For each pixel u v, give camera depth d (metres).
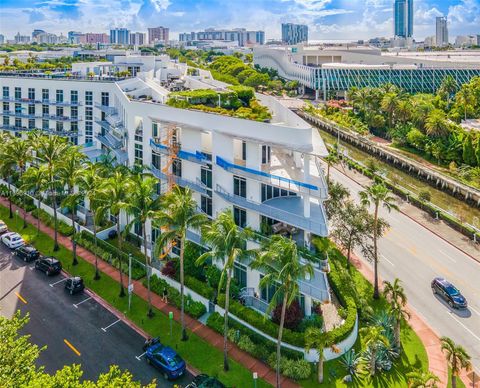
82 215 61.25
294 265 29.33
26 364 24.59
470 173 81.19
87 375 33.31
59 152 56.12
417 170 89.25
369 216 47.09
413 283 47.44
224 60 170.38
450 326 40.28
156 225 41.28
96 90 80.44
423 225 63.16
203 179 46.66
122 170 53.53
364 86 167.25
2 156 62.38
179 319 40.72
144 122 54.22
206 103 58.06
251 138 40.06
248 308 39.03
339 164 94.62
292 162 44.78
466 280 48.22
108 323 40.09
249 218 41.72
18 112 88.88
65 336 38.03
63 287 46.25
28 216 65.06
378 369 33.91
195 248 45.38
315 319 37.41
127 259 50.62
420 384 28.31
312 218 37.31
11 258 52.69
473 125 113.38
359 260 51.91
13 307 42.16
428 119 103.88
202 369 34.19
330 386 32.31
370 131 124.38
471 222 65.75
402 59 193.25
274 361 34.03
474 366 35.06
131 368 34.28
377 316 38.38
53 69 106.94
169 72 84.62
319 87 171.50
